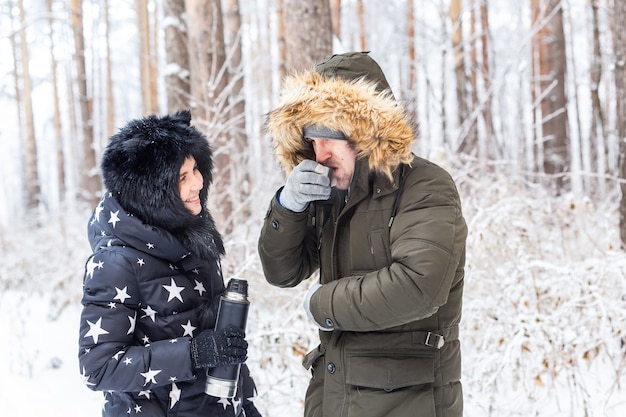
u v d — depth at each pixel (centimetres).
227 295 195
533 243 428
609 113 1417
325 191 184
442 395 185
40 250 991
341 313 174
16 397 440
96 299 188
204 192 218
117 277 188
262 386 362
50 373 491
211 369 190
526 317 342
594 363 386
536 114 995
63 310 718
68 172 3291
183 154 195
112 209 196
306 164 186
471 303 376
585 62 2117
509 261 403
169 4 729
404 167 187
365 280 174
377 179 183
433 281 168
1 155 3866
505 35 1461
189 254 202
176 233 200
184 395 195
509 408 331
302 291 395
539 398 324
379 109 177
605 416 306
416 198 179
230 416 202
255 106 1025
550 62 999
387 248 182
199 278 207
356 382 182
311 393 201
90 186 1534
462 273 192
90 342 184
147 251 194
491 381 317
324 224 199
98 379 183
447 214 176
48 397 438
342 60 189
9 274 950
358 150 180
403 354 182
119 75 2950
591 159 1283
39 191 2158
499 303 370
